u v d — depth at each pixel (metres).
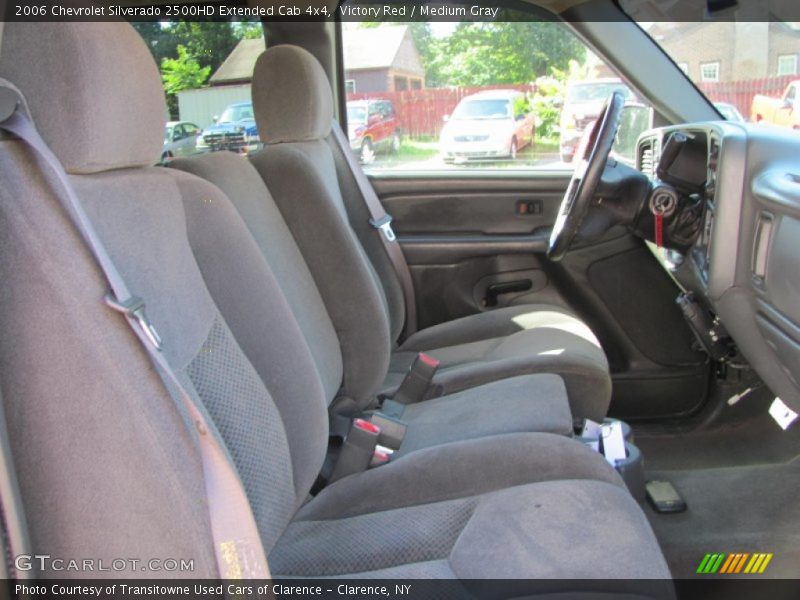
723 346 2.08
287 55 1.99
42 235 0.76
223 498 0.80
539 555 1.10
